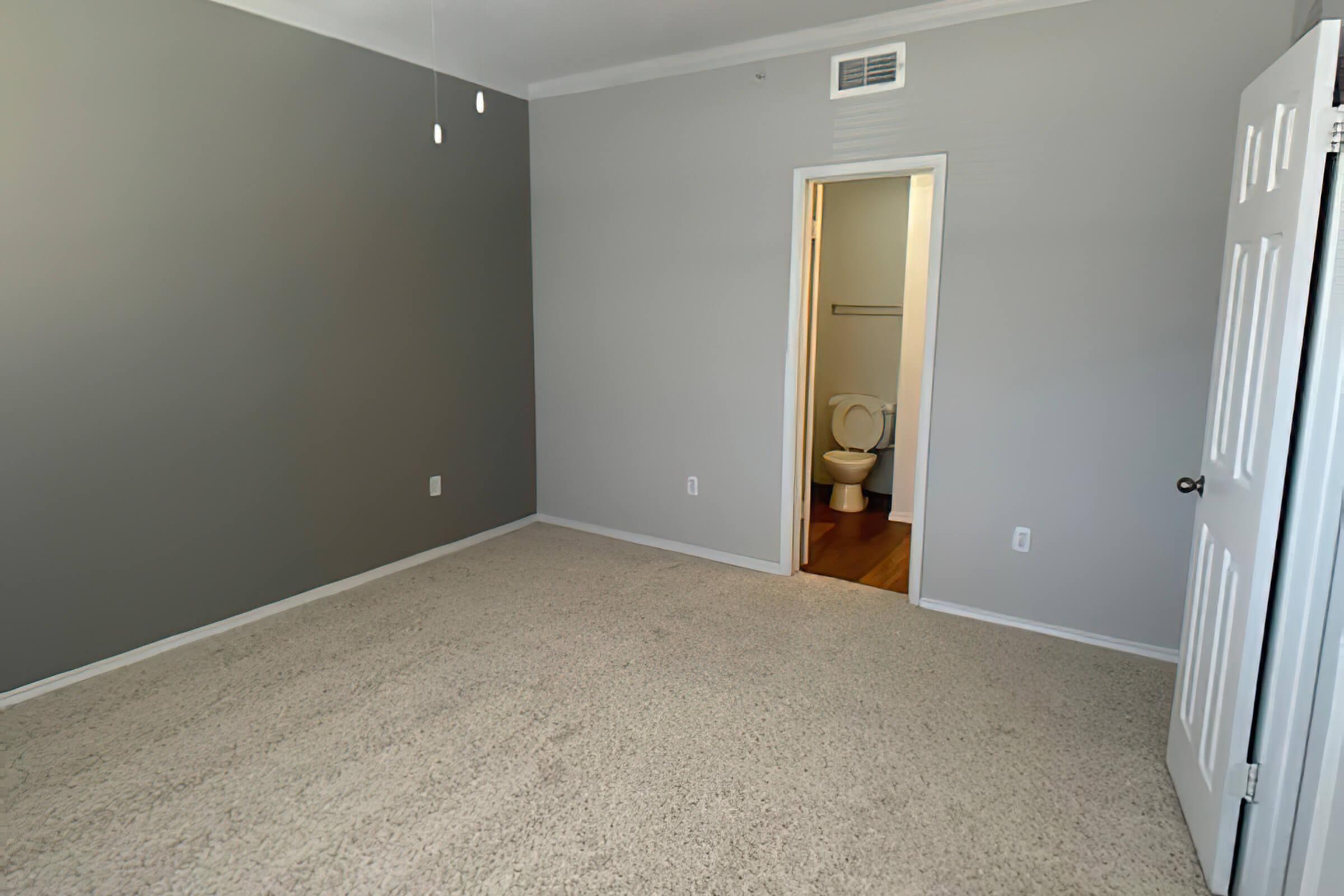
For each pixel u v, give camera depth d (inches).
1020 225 125.9
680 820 84.6
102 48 109.1
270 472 136.1
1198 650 84.7
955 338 133.9
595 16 133.5
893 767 94.3
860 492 213.6
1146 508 121.7
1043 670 118.9
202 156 121.6
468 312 170.6
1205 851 76.6
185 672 116.8
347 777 91.6
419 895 73.9
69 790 88.7
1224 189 111.0
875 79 135.5
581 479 188.7
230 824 83.4
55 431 109.1
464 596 147.3
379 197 148.7
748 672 117.9
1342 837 63.3
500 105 172.2
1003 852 80.0
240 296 128.8
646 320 170.6
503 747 98.0
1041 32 120.6
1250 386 73.9
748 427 160.6
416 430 161.9
